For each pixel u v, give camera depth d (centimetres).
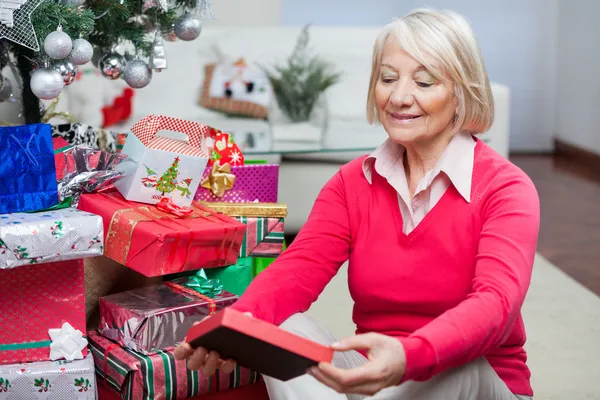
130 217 172
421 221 149
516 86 645
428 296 150
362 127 383
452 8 633
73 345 165
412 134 149
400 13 635
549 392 226
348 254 162
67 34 171
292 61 412
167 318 165
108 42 204
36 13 166
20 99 206
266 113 406
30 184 166
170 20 200
